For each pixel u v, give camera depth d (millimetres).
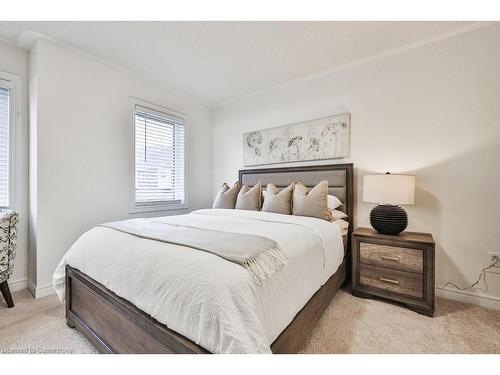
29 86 2295
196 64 2645
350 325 1665
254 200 2705
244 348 810
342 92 2699
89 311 1450
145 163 3070
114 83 2691
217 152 3945
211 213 2549
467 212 2051
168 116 3293
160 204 3230
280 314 1093
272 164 3244
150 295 1069
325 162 2799
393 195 2010
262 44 2268
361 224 2568
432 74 2201
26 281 2289
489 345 1463
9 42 2203
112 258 1344
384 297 1999
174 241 1283
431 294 1806
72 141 2348
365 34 2115
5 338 1511
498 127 1940
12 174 2236
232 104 3738
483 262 1986
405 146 2330
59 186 2256
